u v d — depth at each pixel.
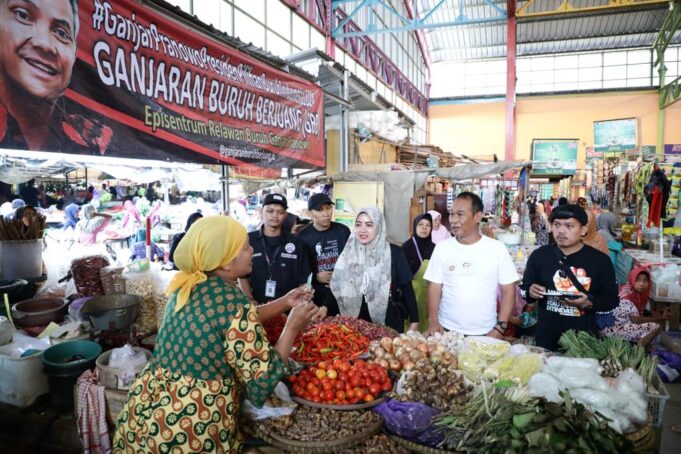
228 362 1.46
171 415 1.42
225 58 3.49
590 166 14.74
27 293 2.83
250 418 1.61
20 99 2.11
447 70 22.70
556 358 1.89
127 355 2.08
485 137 22.00
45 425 2.09
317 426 1.58
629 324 3.84
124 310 2.42
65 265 3.51
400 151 10.64
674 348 3.93
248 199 8.98
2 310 2.69
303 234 3.64
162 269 2.87
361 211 2.74
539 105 21.20
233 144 3.57
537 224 10.74
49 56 2.23
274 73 4.13
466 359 1.93
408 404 1.62
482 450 1.43
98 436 1.98
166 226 8.33
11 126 2.07
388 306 2.79
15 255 2.92
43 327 2.55
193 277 1.49
